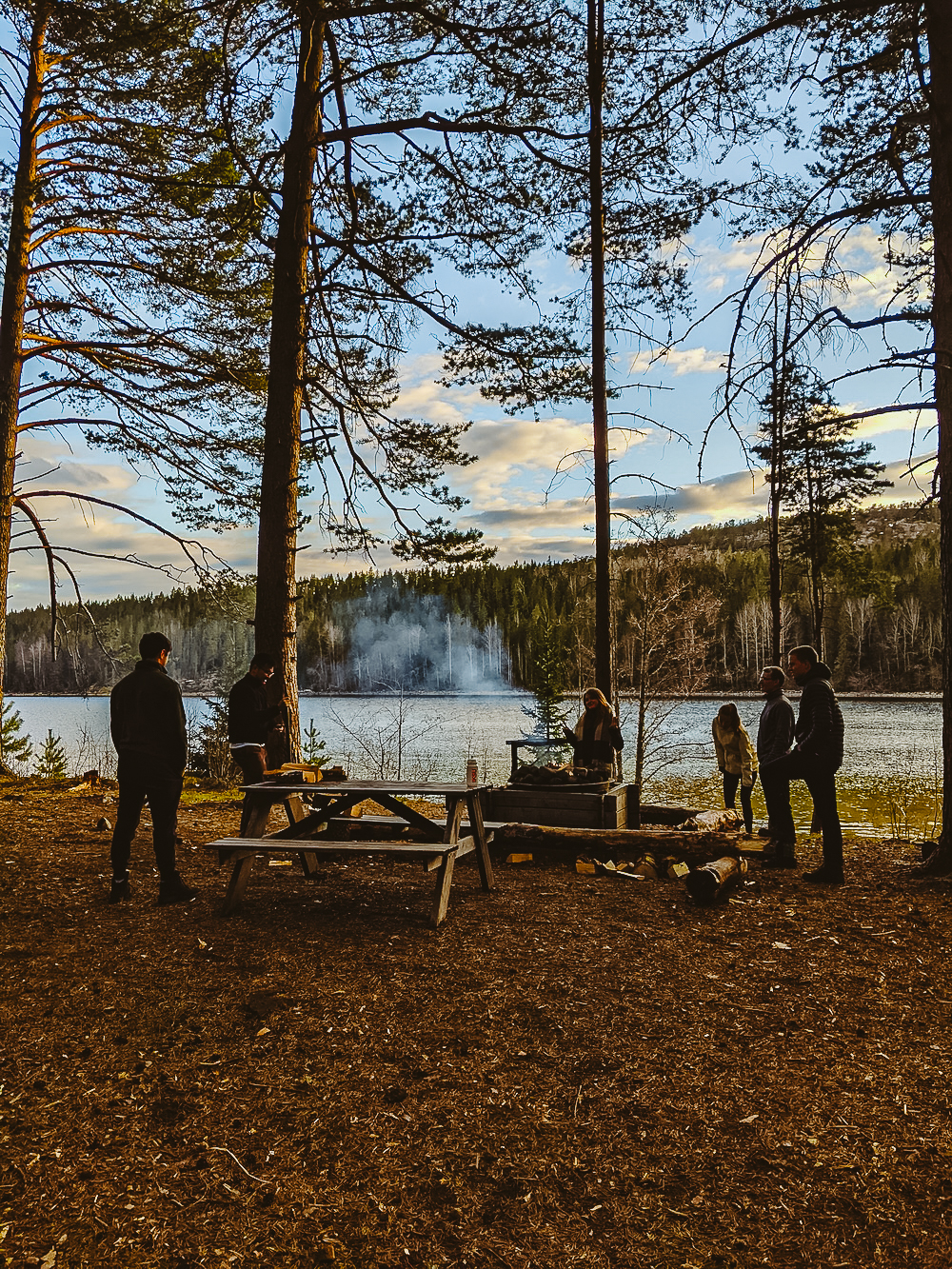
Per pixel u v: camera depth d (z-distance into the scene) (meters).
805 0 7.00
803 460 9.75
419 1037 3.81
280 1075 3.52
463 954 4.79
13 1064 3.61
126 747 5.85
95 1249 2.57
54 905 5.76
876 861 7.50
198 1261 2.52
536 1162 2.96
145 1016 4.03
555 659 25.05
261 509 10.55
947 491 6.72
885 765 24.77
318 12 9.33
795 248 7.10
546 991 4.27
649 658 21.58
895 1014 4.05
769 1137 3.08
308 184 10.87
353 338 12.08
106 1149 3.05
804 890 6.29
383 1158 2.99
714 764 26.84
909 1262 2.49
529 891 6.25
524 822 7.83
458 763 25.59
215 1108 3.30
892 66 7.34
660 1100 3.31
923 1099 3.31
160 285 13.16
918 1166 2.90
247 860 5.65
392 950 4.84
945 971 4.58
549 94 10.38
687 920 5.50
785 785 7.17
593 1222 2.68
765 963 4.69
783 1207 2.73
